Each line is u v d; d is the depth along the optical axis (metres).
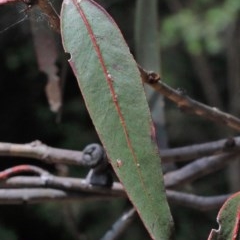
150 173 0.37
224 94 2.37
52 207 2.02
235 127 0.51
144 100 0.38
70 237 2.03
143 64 0.64
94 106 0.38
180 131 2.20
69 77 1.55
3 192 0.56
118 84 0.38
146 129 0.38
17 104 2.03
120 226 0.66
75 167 1.81
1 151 0.54
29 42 1.90
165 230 0.37
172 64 2.28
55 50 0.64
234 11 2.14
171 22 2.16
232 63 2.23
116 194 0.56
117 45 0.39
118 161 0.38
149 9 0.64
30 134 2.05
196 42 2.12
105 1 0.92
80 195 0.56
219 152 0.59
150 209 0.37
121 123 0.38
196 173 0.62
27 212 2.05
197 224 2.08
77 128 2.10
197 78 2.32
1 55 1.94
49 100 0.66
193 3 2.20
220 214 0.40
